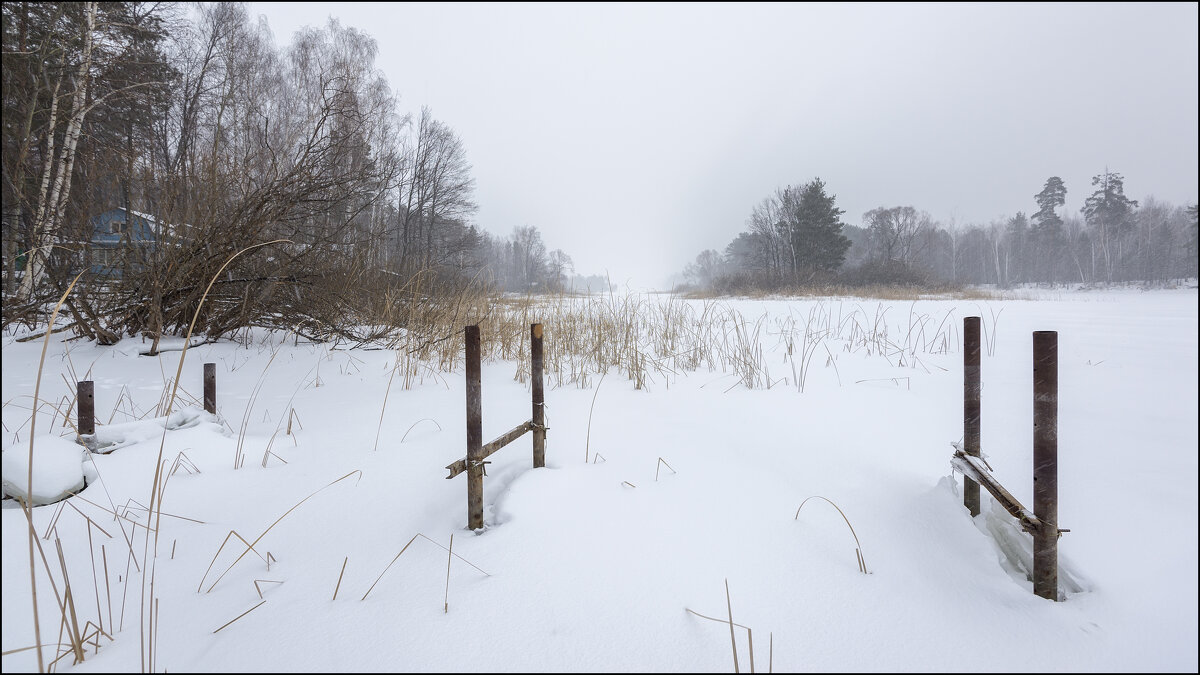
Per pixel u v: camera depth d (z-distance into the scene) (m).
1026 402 4.01
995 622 1.65
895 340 7.85
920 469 2.71
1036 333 1.76
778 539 2.10
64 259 5.80
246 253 6.15
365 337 6.98
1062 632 1.60
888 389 4.53
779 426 3.48
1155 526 2.11
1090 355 6.21
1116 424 3.46
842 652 1.53
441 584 1.88
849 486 2.55
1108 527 2.12
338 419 3.94
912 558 1.99
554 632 1.62
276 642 1.62
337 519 2.43
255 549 2.20
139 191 6.23
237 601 1.85
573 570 1.92
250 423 3.87
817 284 34.69
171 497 2.67
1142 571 1.85
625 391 4.68
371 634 1.64
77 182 7.25
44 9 9.12
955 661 1.49
